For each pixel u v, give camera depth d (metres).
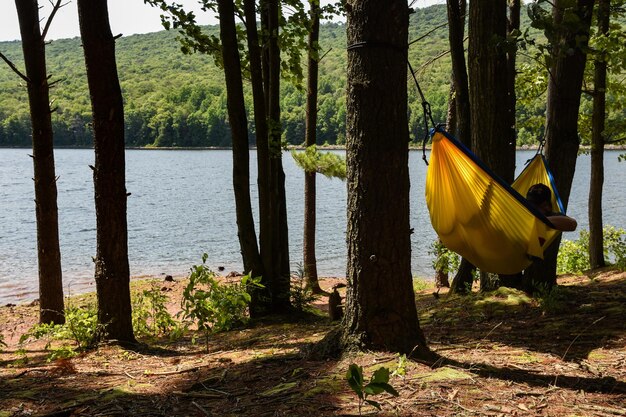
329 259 22.56
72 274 20.11
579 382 4.23
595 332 5.61
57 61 184.25
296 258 22.27
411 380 4.20
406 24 4.59
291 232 30.03
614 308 6.46
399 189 4.65
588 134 14.17
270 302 9.86
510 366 4.64
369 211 4.65
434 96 68.12
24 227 32.22
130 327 7.20
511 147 7.84
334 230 29.77
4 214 37.72
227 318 6.75
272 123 9.86
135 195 48.66
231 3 9.09
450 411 3.69
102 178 6.91
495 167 7.79
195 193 50.41
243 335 8.34
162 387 4.75
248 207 9.66
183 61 184.75
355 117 4.61
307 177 14.18
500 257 5.39
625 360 4.73
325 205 40.88
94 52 6.62
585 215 33.47
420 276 18.95
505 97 7.73
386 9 4.48
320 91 106.56
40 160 9.59
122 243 7.07
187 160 99.38
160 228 31.56
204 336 8.62
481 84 7.75
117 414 4.05
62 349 6.65
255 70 9.46
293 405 3.89
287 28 10.41
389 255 4.68
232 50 9.22
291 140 104.00
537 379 4.31
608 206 35.88
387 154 4.59
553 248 7.57
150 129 136.00
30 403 4.45
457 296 8.46
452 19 8.48
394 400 3.86
